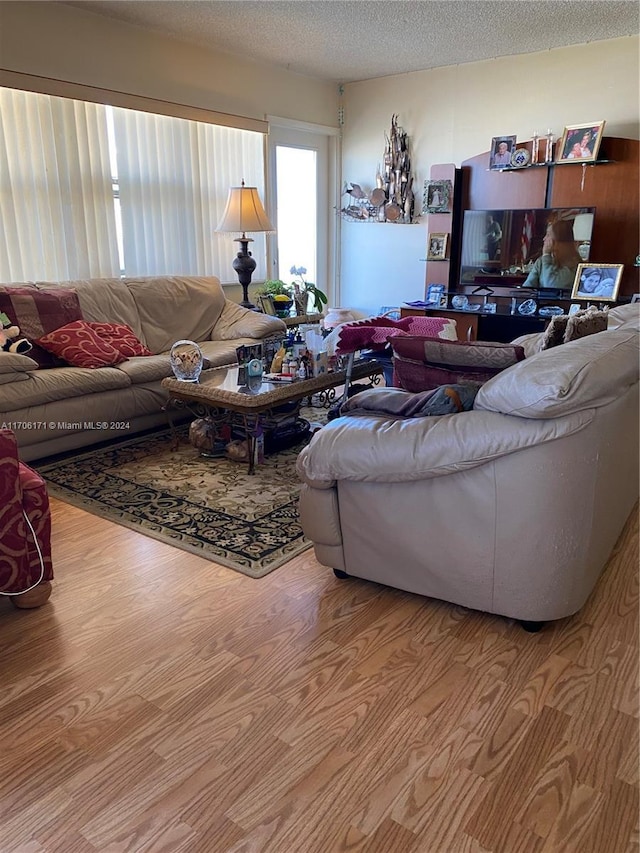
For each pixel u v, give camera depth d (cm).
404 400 204
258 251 545
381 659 178
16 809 132
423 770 141
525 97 489
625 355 180
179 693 166
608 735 150
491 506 177
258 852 122
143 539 249
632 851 122
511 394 165
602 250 468
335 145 595
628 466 216
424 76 533
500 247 495
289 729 153
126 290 414
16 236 381
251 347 336
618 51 445
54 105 387
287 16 400
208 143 483
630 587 213
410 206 563
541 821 128
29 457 317
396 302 598
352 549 209
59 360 351
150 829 127
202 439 338
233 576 222
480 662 177
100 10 391
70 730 153
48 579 203
